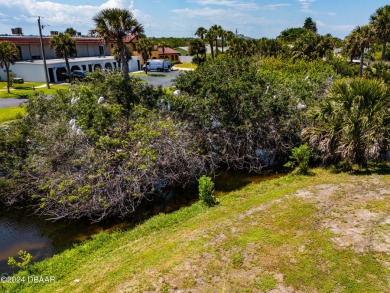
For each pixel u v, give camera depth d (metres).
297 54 35.16
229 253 5.67
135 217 8.60
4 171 9.80
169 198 9.65
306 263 5.24
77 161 8.51
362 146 9.27
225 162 11.82
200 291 4.83
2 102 24.38
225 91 11.95
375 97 9.30
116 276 5.50
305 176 9.74
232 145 11.77
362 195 7.62
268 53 38.97
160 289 4.93
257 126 11.95
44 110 11.59
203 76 14.57
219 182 10.71
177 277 5.15
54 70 36.28
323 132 10.13
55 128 9.71
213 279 5.05
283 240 5.93
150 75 42.09
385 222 6.30
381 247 5.53
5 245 7.53
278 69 25.03
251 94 12.04
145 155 9.03
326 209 7.00
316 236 5.95
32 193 9.20
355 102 9.47
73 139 9.21
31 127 10.61
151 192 9.15
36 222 8.53
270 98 12.16
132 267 5.69
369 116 9.23
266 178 10.93
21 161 9.63
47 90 29.70
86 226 8.27
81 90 12.34
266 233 6.21
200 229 6.76
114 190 8.49
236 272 5.18
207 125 11.75
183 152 9.76
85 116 10.09
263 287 4.82
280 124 12.02
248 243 5.92
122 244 7.06
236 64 15.57
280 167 11.91
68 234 7.94
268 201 7.74
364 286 4.69
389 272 4.95
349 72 28.33
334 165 10.28
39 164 8.96
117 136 9.84
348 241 5.75
